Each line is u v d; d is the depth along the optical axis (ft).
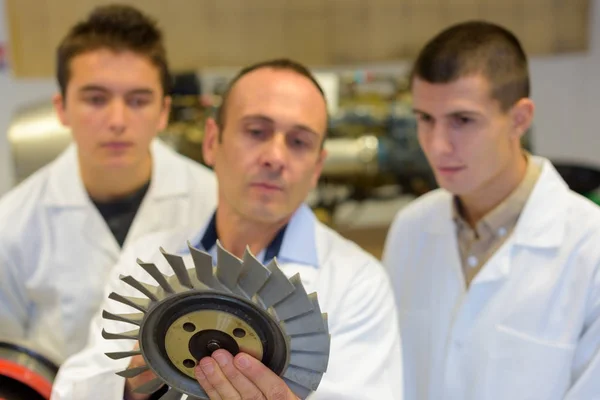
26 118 4.07
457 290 2.75
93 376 2.07
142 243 2.52
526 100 2.55
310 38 4.93
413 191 4.82
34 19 4.58
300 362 1.55
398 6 4.97
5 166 5.20
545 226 2.59
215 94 4.92
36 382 2.37
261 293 1.44
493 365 2.54
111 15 2.80
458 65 2.39
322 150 2.27
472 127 2.44
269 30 4.86
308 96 2.08
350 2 4.91
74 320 3.02
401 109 4.76
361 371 2.05
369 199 4.87
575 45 5.33
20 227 3.01
